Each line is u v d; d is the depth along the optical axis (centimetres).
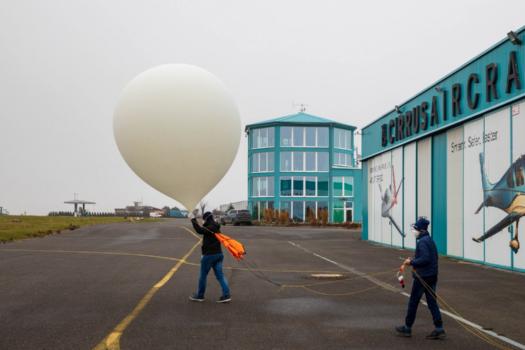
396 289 1148
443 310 914
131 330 747
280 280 1287
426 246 707
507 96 1555
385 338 706
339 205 5956
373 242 2919
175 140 805
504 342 693
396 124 2586
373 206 2945
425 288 708
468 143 1814
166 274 1384
